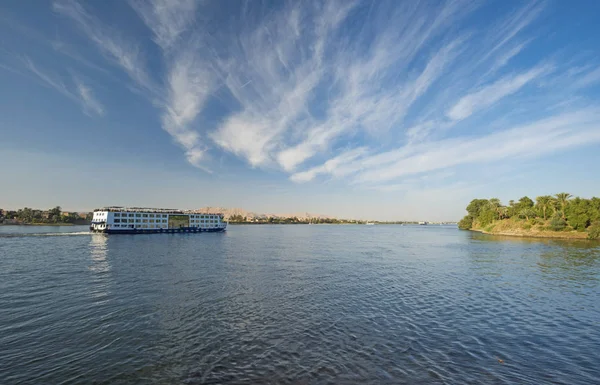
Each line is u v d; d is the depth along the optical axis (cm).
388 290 3700
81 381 1712
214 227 19138
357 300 3256
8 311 2891
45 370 1828
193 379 1723
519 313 2875
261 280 4262
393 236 16538
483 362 1922
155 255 7050
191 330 2427
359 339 2244
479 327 2509
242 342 2195
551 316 2808
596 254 7444
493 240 12550
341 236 16562
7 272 4828
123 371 1814
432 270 5138
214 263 5862
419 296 3431
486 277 4547
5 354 2030
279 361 1916
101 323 2583
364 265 5672
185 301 3216
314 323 2569
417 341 2220
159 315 2780
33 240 10894
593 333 2414
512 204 18662
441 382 1684
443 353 2034
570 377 1761
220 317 2717
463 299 3325
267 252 7894
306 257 6869
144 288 3784
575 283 4159
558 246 9600
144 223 15525
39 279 4316
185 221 17575
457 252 7956
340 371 1792
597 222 12325
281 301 3216
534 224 15362
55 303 3147
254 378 1722
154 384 1680
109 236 13562
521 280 4341
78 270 5031
